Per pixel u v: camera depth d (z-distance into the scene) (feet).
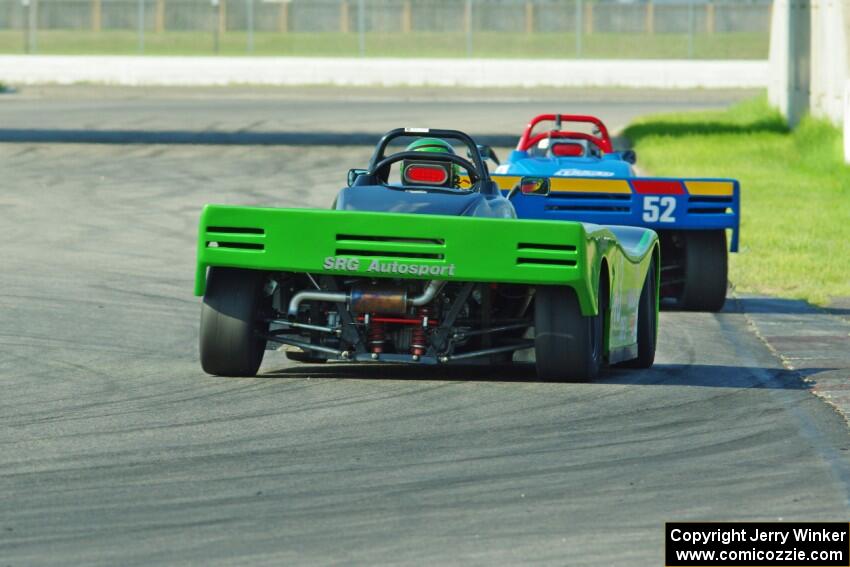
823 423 95.09
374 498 73.72
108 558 63.16
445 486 76.33
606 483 77.61
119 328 132.87
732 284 180.65
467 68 608.19
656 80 610.24
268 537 66.54
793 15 416.46
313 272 101.30
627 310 115.24
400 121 427.33
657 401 101.96
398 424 91.86
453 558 63.77
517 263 100.01
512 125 417.69
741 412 98.58
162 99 525.75
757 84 610.65
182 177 287.89
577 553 64.80
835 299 172.14
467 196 113.29
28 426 90.07
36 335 127.85
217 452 83.51
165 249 192.34
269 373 110.42
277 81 609.83
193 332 132.05
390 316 105.29
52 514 69.97
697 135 387.34
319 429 90.07
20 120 412.77
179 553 63.98
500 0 651.25
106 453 82.94
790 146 363.35
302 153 339.77
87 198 250.37
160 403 97.91
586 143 199.52
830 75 360.89
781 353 129.59
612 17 650.02
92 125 398.83
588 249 101.09
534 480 78.02
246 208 101.35
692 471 80.74
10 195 251.39
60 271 169.89
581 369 105.29
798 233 224.12
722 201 158.92
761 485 77.82
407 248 99.86
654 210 159.43
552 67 608.60
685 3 649.61
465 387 105.19
